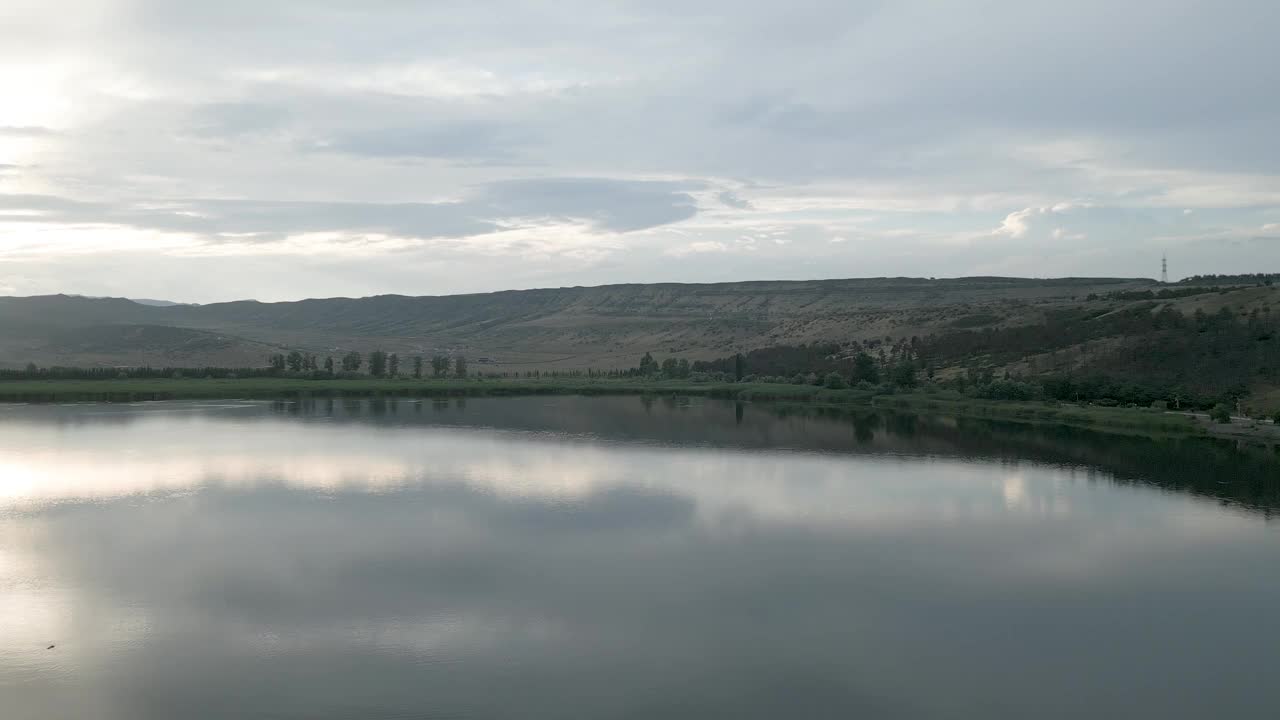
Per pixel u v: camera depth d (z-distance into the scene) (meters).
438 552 46.28
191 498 58.59
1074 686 31.36
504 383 177.88
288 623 36.09
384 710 28.86
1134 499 61.19
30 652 33.12
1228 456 79.06
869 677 31.78
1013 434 95.38
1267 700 30.38
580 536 49.78
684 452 82.00
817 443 88.56
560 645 34.19
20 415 108.19
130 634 34.84
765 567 44.34
